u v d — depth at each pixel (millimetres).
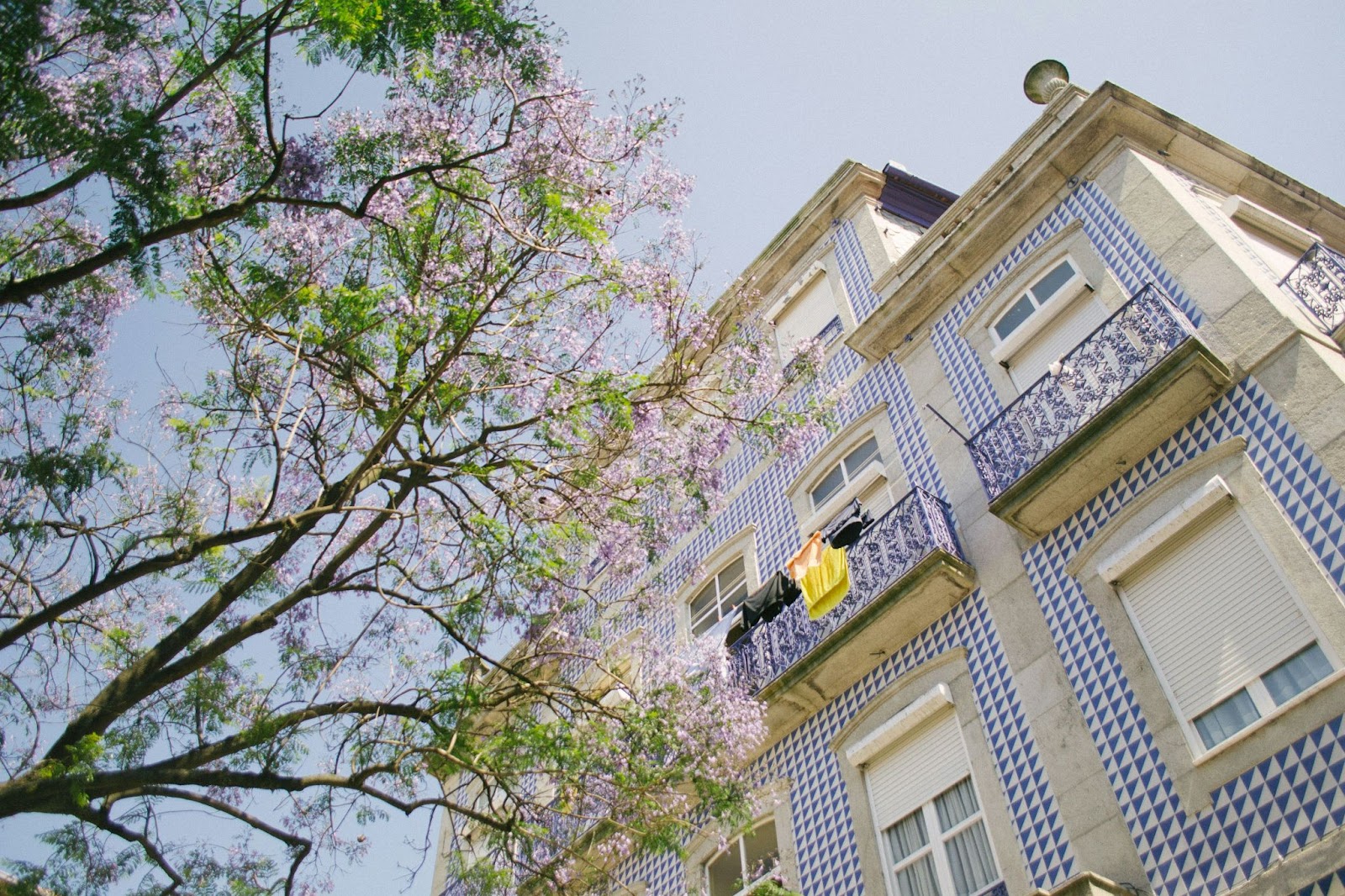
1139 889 7488
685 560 15273
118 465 8148
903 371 13383
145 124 6691
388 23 7582
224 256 8531
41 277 6785
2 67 6289
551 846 8945
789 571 12250
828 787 10594
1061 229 12039
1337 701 7125
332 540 8625
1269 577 8055
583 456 9188
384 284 8438
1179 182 11664
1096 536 9398
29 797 6406
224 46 7535
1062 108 13242
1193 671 8195
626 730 9062
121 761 7738
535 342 8977
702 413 9812
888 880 9461
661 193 9289
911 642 10750
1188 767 7750
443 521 9383
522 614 9203
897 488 12336
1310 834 6816
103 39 7105
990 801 8977
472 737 8688
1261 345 9133
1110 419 9531
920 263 14219
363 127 8703
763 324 16703
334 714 8273
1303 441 8367
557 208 8242
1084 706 8750
